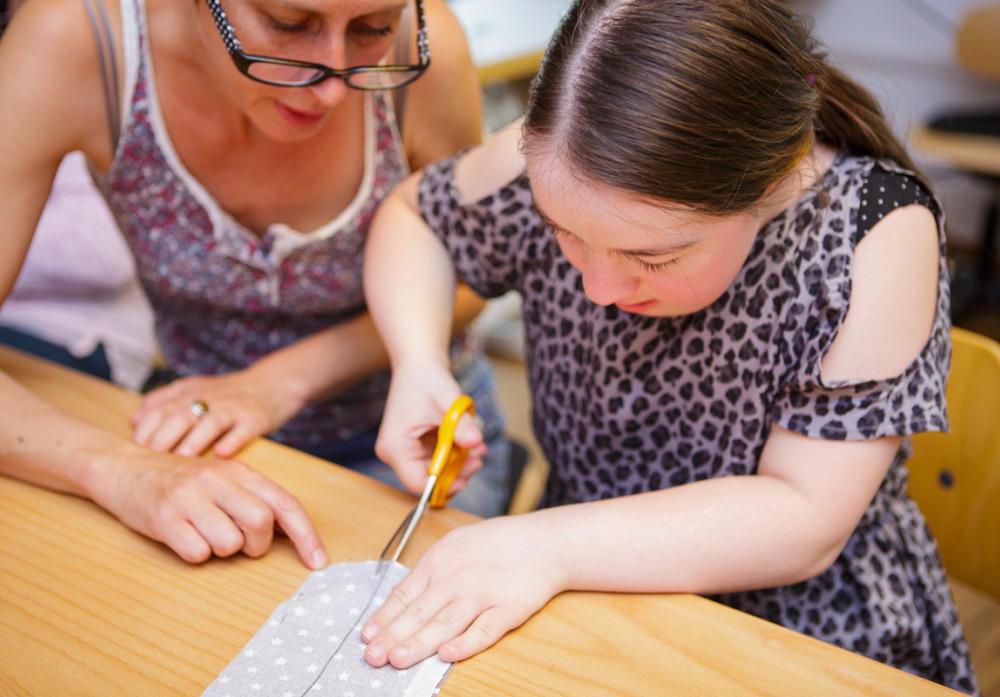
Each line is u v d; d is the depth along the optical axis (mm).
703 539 681
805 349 707
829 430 695
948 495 914
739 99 562
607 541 675
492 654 611
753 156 579
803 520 693
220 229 999
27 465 787
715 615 653
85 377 940
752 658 613
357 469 1204
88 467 766
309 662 602
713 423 796
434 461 736
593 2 606
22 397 837
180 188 976
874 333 683
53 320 1416
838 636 816
